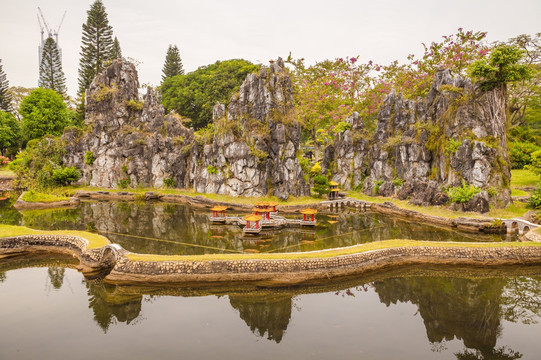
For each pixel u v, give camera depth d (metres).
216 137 62.03
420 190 51.47
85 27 92.38
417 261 28.77
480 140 45.84
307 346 17.34
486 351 17.14
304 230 40.97
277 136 59.56
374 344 17.59
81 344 17.39
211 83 90.38
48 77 100.38
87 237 31.16
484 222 39.53
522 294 23.95
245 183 58.75
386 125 64.31
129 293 23.47
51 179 66.44
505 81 45.81
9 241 30.64
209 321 19.81
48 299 22.58
